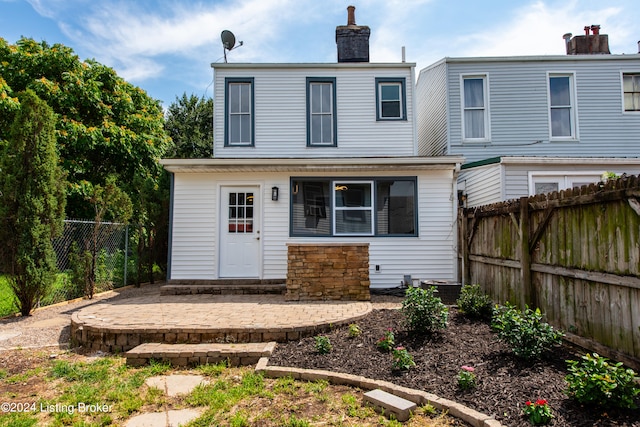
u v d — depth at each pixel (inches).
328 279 300.7
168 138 770.8
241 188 370.9
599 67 459.5
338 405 134.6
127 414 132.3
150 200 460.4
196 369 176.1
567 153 450.9
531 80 458.0
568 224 173.0
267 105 430.9
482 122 459.5
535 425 110.7
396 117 432.5
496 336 187.8
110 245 420.8
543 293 195.3
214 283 356.5
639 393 113.6
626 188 133.3
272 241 364.8
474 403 127.3
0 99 494.9
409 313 194.4
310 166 359.3
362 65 430.9
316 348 184.9
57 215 307.0
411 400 134.5
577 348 165.5
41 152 291.7
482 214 278.4
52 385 161.2
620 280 137.9
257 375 162.6
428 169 365.7
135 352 182.2
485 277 278.7
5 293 376.2
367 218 369.1
